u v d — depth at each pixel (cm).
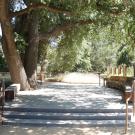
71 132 1166
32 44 2355
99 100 1670
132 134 1147
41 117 1321
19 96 1800
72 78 3697
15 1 2253
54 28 2416
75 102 1580
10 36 1997
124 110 1384
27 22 2358
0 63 2912
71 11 1923
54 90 2256
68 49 2900
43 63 3148
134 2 1530
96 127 1254
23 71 2141
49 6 1966
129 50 2089
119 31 2194
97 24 2247
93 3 1675
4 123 1266
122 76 2366
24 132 1153
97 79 3734
